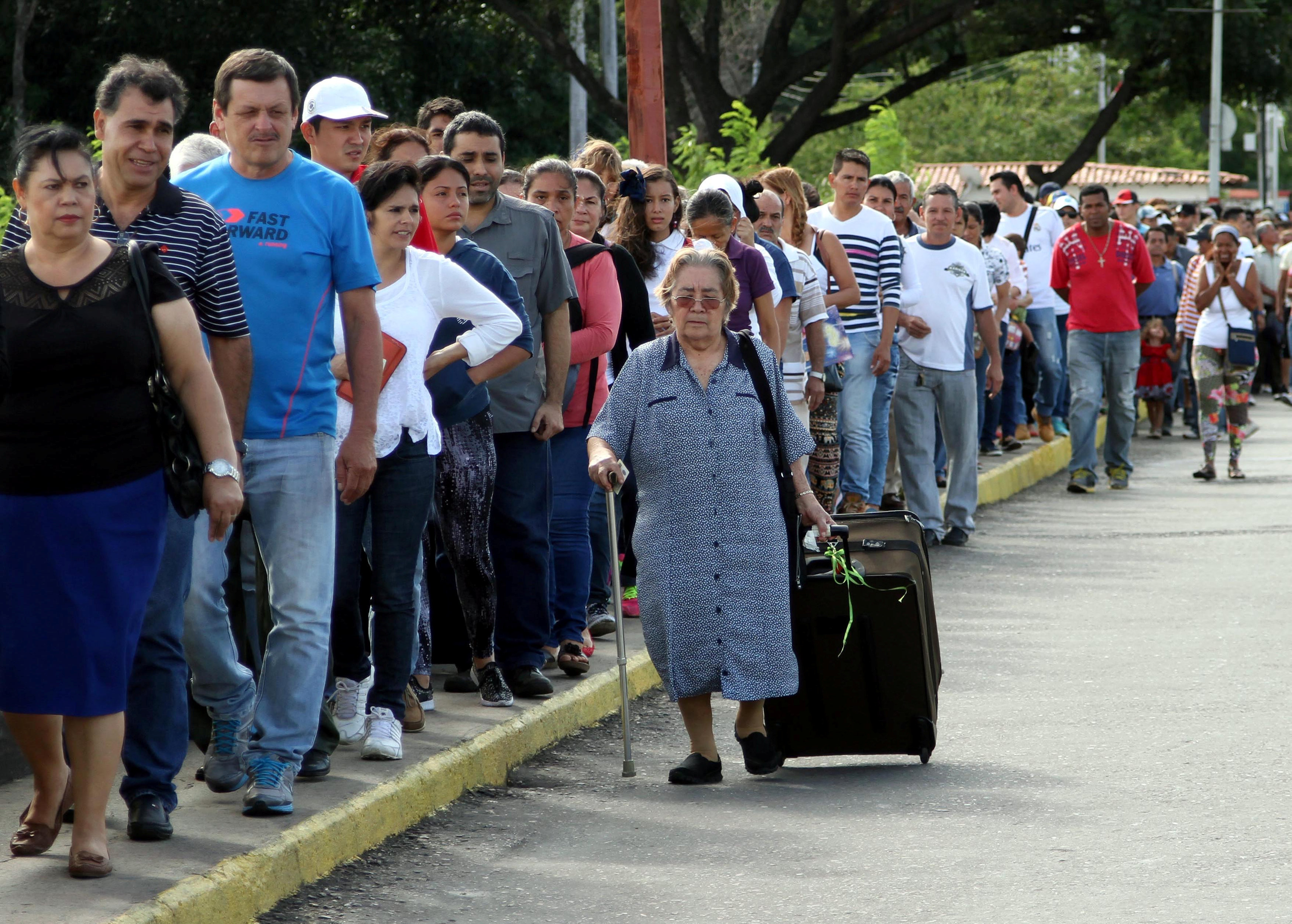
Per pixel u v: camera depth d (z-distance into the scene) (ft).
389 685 39.81
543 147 240.73
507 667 46.96
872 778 41.63
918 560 43.55
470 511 43.62
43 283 29.60
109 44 191.31
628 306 52.70
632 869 34.58
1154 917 30.09
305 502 34.88
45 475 29.63
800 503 42.09
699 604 40.91
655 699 51.39
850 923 30.63
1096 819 36.81
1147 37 212.23
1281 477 101.71
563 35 197.77
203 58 195.21
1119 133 409.69
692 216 57.16
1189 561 73.00
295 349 34.73
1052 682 51.31
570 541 50.21
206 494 30.99
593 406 50.60
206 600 34.94
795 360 62.95
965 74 386.93
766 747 42.09
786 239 64.90
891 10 214.69
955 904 31.42
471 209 46.47
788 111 300.20
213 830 33.47
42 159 29.32
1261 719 45.55
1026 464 100.68
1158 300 124.16
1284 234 180.86
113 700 30.12
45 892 29.30
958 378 76.64
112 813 34.68
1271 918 29.76
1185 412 129.80
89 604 29.84
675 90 212.64
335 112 41.96
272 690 34.81
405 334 39.19
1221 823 36.04
